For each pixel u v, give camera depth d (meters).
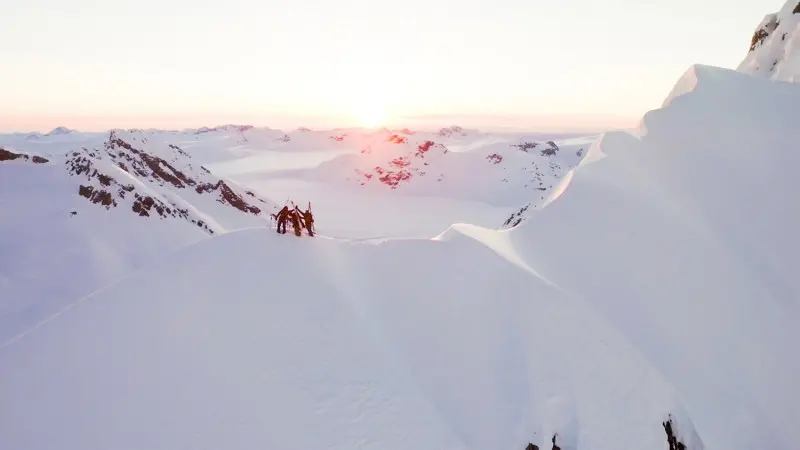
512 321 13.45
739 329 14.91
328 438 10.25
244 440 9.96
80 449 9.59
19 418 10.09
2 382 10.81
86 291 43.84
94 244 50.88
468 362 12.47
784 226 17.72
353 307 13.71
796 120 21.48
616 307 15.14
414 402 11.36
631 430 11.40
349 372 11.77
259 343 12.20
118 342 11.91
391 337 13.00
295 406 10.77
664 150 22.08
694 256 17.19
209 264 14.79
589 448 11.05
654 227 18.41
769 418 12.77
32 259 45.44
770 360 14.16
